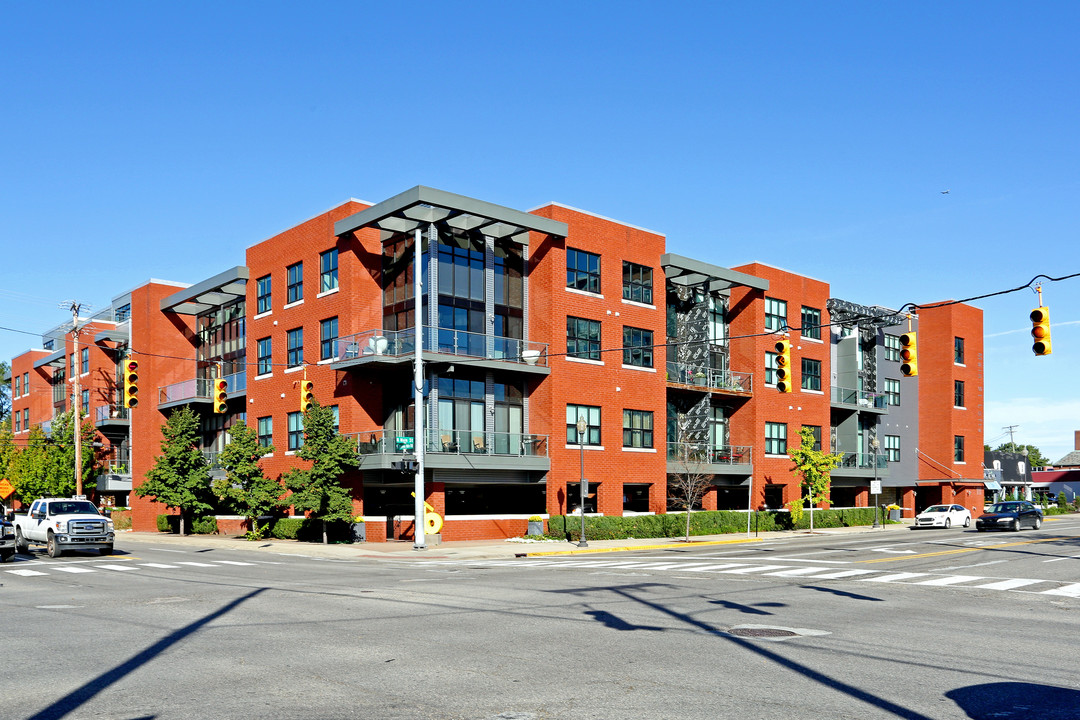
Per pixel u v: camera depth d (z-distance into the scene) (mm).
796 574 23203
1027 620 14945
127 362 30750
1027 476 91375
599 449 42188
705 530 45188
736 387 50656
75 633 13211
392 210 36688
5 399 112750
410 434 38031
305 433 36906
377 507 41469
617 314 43750
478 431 39188
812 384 55531
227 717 8188
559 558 31234
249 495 41125
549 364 40562
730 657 11188
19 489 57531
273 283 45250
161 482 46344
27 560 29328
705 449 48094
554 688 9375
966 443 66125
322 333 41375
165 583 21406
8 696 9062
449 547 35531
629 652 11523
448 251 39062
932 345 66000
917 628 13891
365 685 9500
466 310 39406
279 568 26500
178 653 11430
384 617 14867
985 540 38031
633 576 22906
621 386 43594
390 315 39969
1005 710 8586
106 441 61625
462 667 10492
